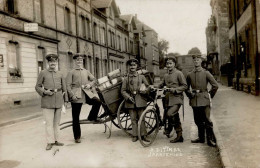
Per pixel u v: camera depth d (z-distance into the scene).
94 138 8.08
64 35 24.61
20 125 11.30
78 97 7.54
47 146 7.09
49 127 7.18
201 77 6.77
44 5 21.42
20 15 18.53
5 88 16.89
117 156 6.21
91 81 7.98
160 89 7.18
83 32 29.62
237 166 4.84
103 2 37.00
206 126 6.79
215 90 6.68
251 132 7.25
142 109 7.52
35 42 19.98
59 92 7.32
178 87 6.93
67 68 24.97
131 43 51.03
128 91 7.53
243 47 20.73
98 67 33.84
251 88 17.84
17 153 6.78
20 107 17.94
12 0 18.14
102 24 35.81
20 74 18.25
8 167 5.73
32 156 6.49
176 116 7.20
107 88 7.68
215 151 6.34
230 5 28.16
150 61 63.94
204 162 5.62
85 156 6.32
